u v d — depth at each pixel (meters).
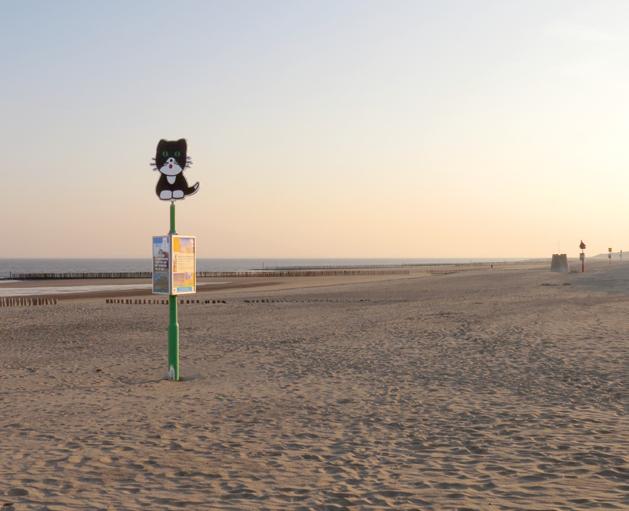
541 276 57.44
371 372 10.73
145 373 11.08
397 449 6.10
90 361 12.52
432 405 8.12
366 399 8.58
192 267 10.85
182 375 10.83
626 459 5.50
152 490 4.95
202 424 7.27
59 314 24.17
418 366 11.19
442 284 47.75
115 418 7.61
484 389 9.09
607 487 4.77
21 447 6.31
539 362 11.16
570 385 9.17
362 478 5.18
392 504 4.52
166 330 18.19
